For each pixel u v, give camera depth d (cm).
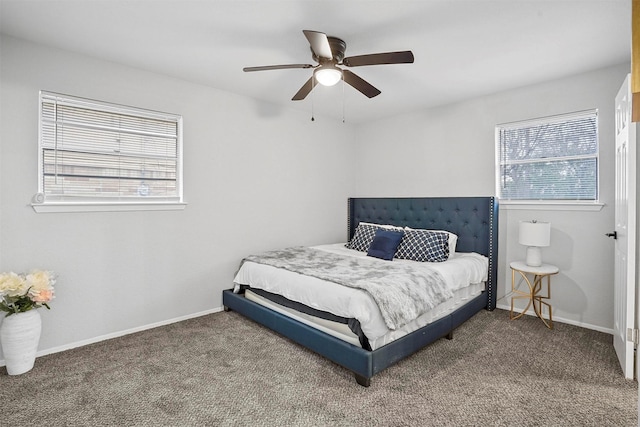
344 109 420
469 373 222
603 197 293
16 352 218
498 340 275
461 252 372
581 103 303
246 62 281
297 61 279
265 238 393
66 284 260
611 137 288
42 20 215
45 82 249
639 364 127
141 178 301
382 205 450
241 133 367
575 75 306
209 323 318
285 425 172
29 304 227
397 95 364
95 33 232
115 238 283
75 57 262
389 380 214
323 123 453
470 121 377
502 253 357
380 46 249
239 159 366
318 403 190
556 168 324
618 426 169
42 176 251
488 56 267
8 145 235
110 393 200
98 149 277
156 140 309
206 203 340
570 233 312
